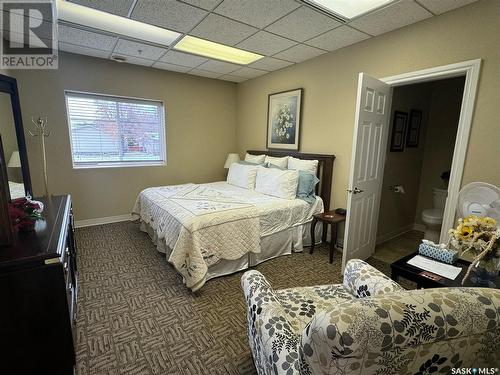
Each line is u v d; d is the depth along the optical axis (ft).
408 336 1.94
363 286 4.47
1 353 3.87
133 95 13.04
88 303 6.83
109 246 10.44
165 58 11.72
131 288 7.55
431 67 7.52
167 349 5.35
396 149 11.37
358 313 1.91
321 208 10.93
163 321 6.19
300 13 7.39
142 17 7.70
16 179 7.91
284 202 9.86
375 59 8.93
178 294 7.29
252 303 4.07
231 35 8.91
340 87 10.22
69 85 11.48
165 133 14.32
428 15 7.30
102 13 7.80
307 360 2.17
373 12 7.24
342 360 1.90
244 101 15.93
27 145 10.96
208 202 9.24
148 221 10.39
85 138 12.49
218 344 5.51
